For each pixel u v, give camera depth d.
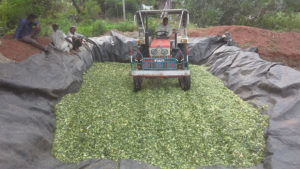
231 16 14.73
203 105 4.90
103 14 17.81
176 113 4.62
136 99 5.35
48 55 5.82
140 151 3.54
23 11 8.98
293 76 4.63
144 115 4.57
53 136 3.88
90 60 7.86
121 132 4.01
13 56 5.02
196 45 8.73
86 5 16.36
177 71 5.41
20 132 3.15
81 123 4.28
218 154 3.45
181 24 6.75
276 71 5.01
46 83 4.67
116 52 9.06
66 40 6.68
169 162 3.32
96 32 11.49
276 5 14.39
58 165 3.12
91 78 6.67
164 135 3.94
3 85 3.89
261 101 4.59
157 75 5.47
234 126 4.00
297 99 4.02
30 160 2.95
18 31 6.07
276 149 3.15
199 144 3.68
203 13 14.77
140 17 6.21
